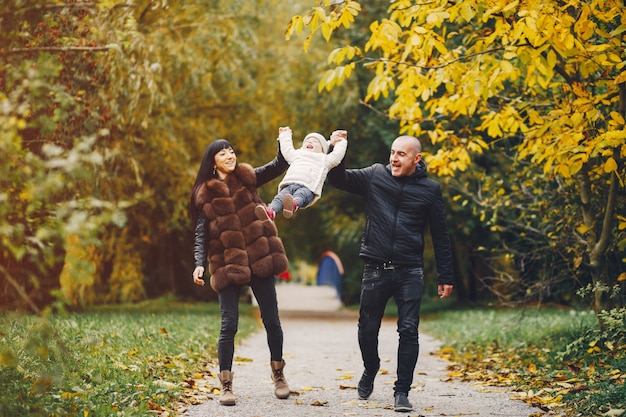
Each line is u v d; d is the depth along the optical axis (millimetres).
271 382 7594
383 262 6238
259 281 6559
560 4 6926
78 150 3760
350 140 21172
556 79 8844
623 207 8742
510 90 9625
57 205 4043
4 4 4500
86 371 6094
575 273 9477
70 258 3854
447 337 13242
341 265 33594
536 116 7473
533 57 6531
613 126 6750
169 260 25734
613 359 7418
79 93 7098
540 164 9172
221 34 15219
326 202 24172
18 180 3896
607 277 8477
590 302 9648
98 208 4066
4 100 3879
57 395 5000
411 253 6227
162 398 5836
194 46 14945
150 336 9336
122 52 9430
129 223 18172
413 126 8844
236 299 6449
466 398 6664
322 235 33062
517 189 10078
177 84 15719
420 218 6273
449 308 23797
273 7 18969
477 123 12336
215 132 17734
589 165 8539
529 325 12328
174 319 13109
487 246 19000
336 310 29828
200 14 14508
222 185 6523
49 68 4176
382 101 18781
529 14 6250
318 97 19891
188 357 8477
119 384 5926
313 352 11117
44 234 3701
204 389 6773
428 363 9734
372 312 6344
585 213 8883
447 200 17797
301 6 19188
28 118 4383
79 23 7055
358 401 6500
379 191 6332
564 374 7324
